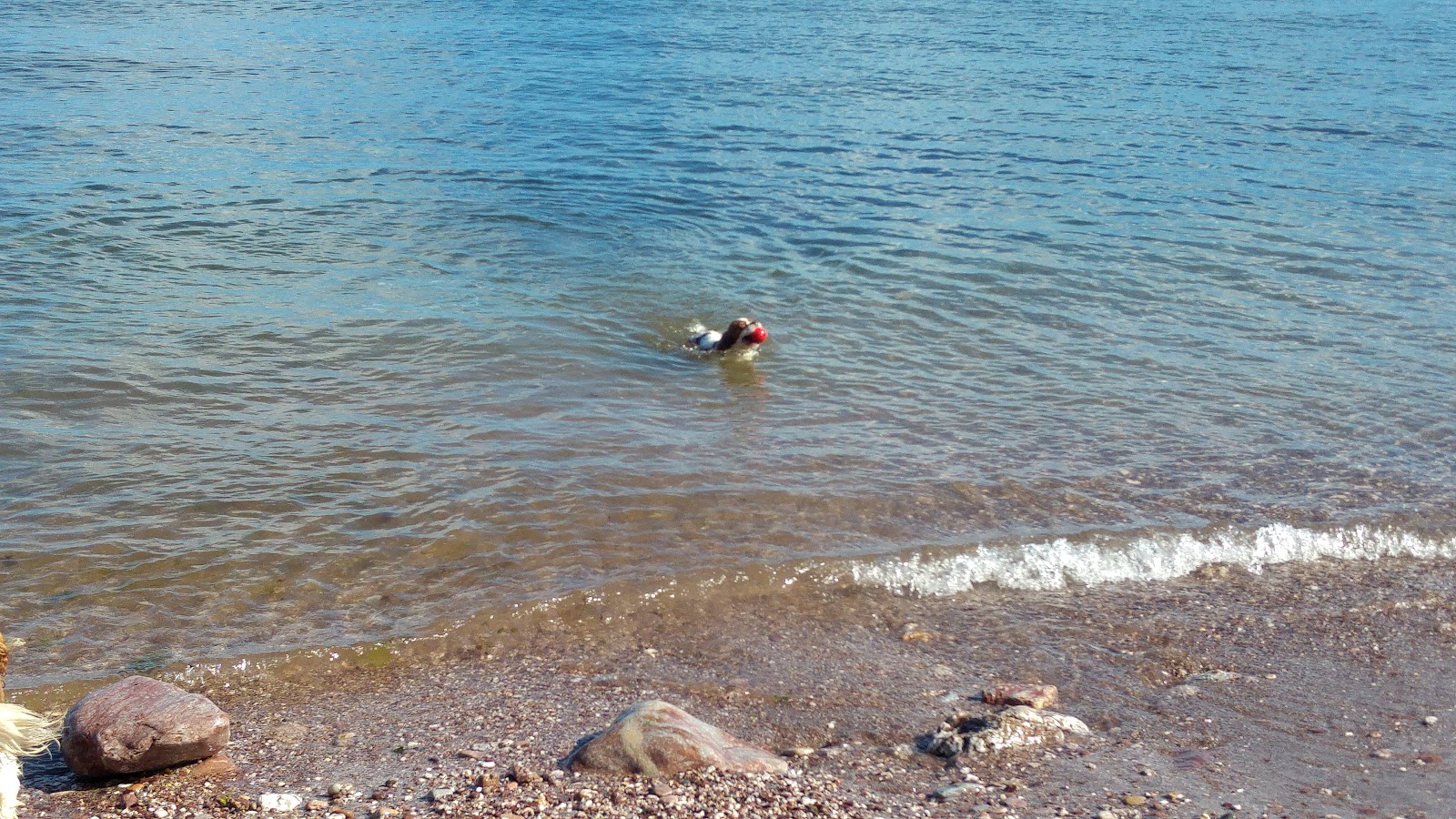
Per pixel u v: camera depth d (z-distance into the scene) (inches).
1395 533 365.1
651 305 568.1
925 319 560.4
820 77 1295.5
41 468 376.8
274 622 301.9
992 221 732.7
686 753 228.7
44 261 580.4
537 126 991.0
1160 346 531.2
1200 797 223.1
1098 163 897.5
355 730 254.4
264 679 279.4
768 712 264.7
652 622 308.5
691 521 358.6
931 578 334.3
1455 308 588.4
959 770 234.8
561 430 421.4
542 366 484.1
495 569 329.1
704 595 321.4
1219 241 698.2
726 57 1456.7
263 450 396.2
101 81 1131.3
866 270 632.4
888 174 849.5
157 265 587.8
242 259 605.0
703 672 284.5
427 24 1785.2
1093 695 273.4
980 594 329.4
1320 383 489.1
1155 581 339.0
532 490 374.6
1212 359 514.9
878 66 1395.2
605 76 1296.8
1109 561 345.7
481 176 809.5
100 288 548.4
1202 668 287.9
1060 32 1787.6
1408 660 292.7
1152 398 471.5
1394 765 238.4
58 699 265.9
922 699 271.9
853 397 465.4
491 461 393.7
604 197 764.6
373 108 1055.0
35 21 1593.3
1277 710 265.1
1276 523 368.2
